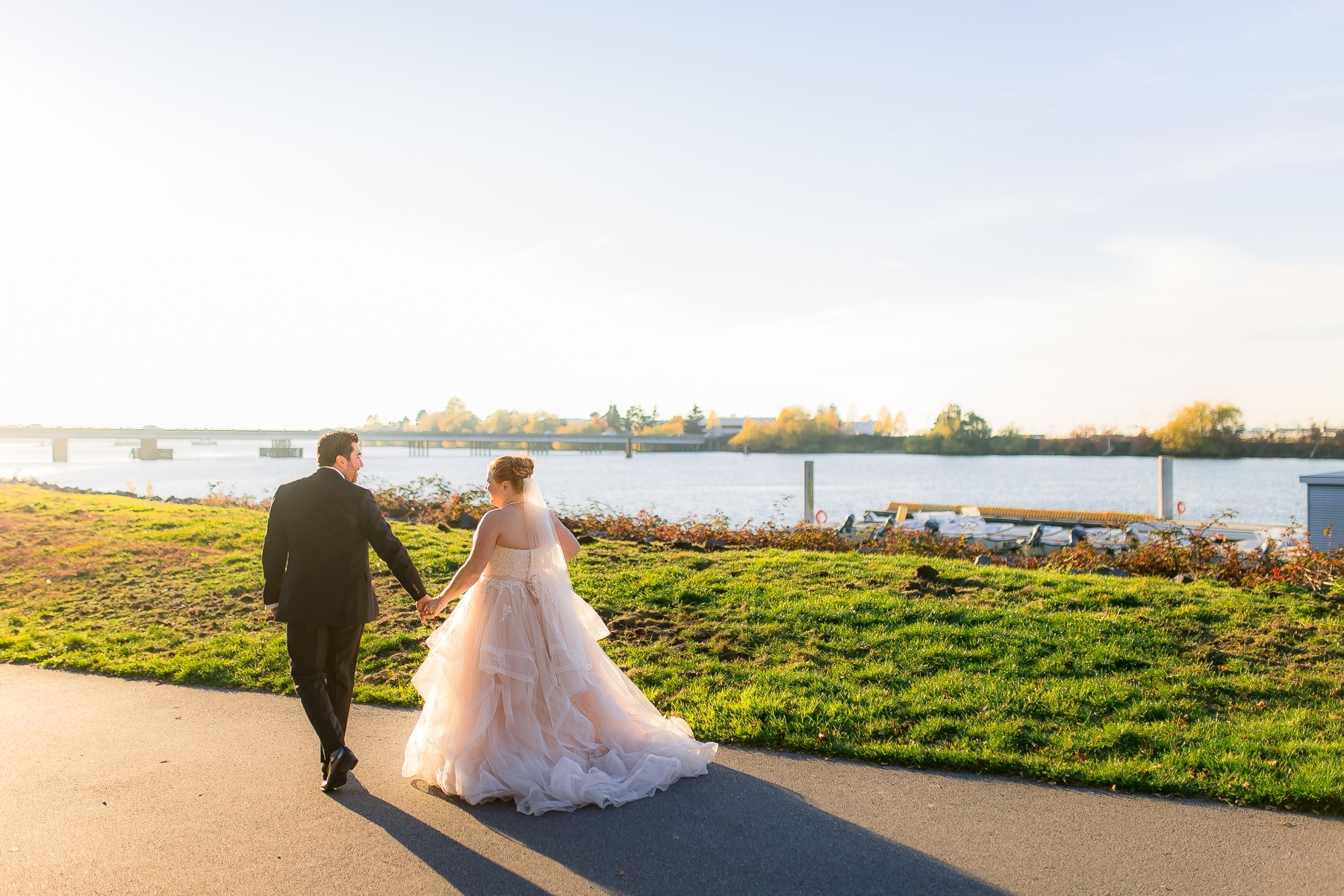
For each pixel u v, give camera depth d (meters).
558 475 100.69
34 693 6.26
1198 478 89.81
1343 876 3.44
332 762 4.25
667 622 7.69
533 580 4.52
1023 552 16.86
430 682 4.53
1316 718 5.29
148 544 11.70
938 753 4.77
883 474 101.62
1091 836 3.82
